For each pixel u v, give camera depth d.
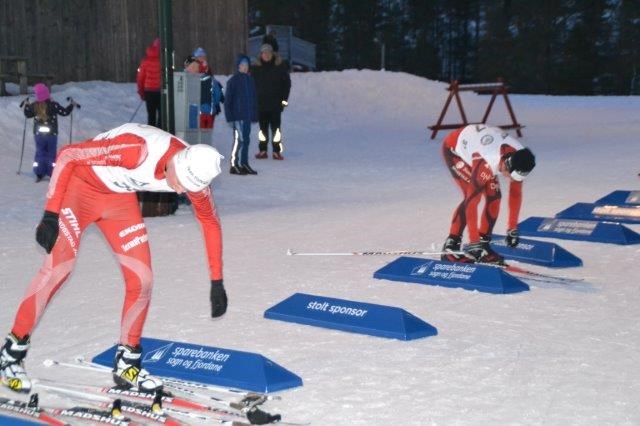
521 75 53.53
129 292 3.41
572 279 5.45
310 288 5.30
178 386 3.44
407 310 4.71
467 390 3.42
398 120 21.59
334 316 4.41
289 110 20.09
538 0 53.31
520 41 53.84
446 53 60.06
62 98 15.17
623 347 3.98
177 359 3.70
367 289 5.25
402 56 58.06
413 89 23.97
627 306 4.76
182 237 7.39
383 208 9.09
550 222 7.29
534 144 16.55
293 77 22.41
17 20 15.77
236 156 12.38
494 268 5.29
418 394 3.37
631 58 51.41
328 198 10.46
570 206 8.44
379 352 3.93
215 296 3.42
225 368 3.55
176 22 18.98
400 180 12.02
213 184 11.40
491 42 55.00
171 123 8.68
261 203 10.09
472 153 5.54
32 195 9.94
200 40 19.66
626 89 52.06
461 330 4.30
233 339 4.16
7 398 3.26
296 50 31.42
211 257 3.39
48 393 3.37
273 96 14.12
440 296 5.05
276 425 3.00
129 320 3.39
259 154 14.51
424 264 5.57
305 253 6.50
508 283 5.15
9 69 15.68
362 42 58.06
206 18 19.70
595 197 9.08
